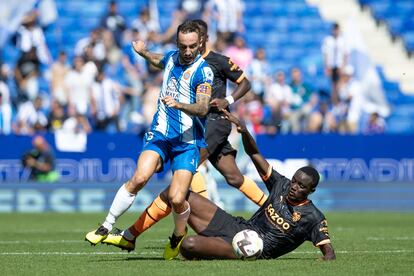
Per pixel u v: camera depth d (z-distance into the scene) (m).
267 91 75.69
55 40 87.31
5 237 42.94
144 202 66.56
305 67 90.62
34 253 34.00
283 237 29.62
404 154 69.69
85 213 64.00
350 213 66.44
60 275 25.80
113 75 77.56
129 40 79.31
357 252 34.69
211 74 29.34
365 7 97.25
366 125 79.50
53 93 73.31
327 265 28.23
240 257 29.50
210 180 54.06
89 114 72.19
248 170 64.56
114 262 29.61
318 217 29.67
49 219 57.62
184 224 29.62
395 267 28.23
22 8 86.25
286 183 30.30
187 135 29.38
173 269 26.92
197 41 28.95
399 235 44.94
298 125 74.75
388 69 93.12
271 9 94.88
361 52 89.38
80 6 89.94
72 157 66.31
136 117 73.00
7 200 65.62
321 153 68.31
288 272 26.23
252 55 84.44
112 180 66.50
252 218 30.47
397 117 88.12
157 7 90.50
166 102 27.47
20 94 74.69
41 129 70.50
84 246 37.56
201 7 83.81
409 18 97.31
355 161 69.00
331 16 95.88
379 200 69.25
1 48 84.69
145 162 28.95
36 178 65.94
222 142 37.09
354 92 81.38
